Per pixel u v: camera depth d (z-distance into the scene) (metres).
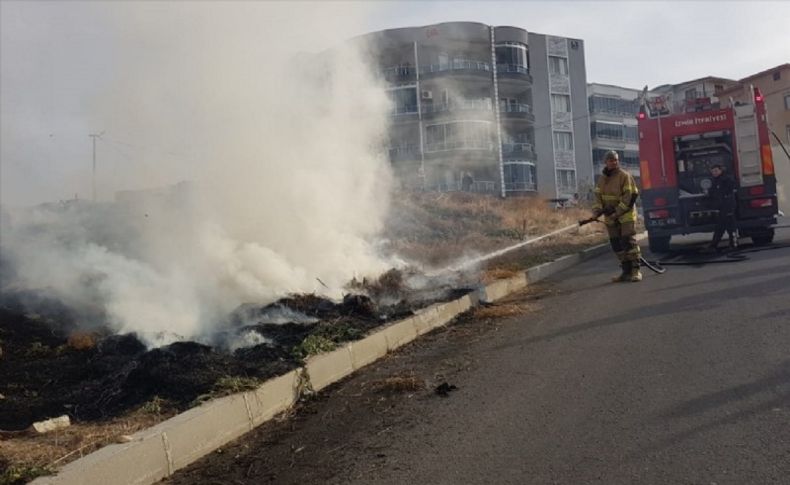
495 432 4.27
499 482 3.54
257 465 4.12
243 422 4.69
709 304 7.22
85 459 3.63
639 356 5.56
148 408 4.56
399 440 4.32
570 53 38.59
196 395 4.75
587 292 9.12
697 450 3.67
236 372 5.18
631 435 3.96
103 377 5.21
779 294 7.29
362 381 5.76
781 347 5.34
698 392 4.55
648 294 8.32
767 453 3.54
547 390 4.98
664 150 12.88
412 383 5.44
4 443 4.01
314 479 3.85
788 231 15.80
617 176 9.77
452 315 8.16
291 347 5.90
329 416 4.94
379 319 7.29
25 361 5.68
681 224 12.76
